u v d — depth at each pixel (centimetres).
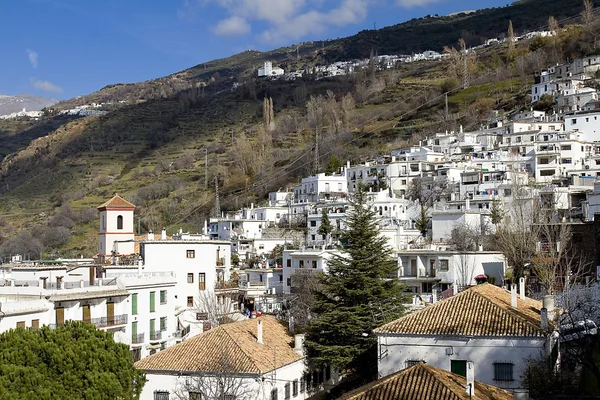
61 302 6175
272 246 13462
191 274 8600
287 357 5428
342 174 16825
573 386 4269
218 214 16938
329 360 5625
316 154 19250
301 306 8006
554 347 4681
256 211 15862
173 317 7531
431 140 17900
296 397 5484
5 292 6344
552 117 17212
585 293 6072
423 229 11219
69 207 19900
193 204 19400
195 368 4944
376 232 6366
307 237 13600
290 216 15025
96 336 4594
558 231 8169
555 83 19612
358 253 6231
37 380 4134
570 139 14975
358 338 5728
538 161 14475
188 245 8606
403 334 4612
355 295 6019
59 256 15438
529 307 5062
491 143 16575
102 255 9269
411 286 7931
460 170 14150
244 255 12794
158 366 5056
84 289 6431
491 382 4403
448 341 4531
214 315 7675
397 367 4622
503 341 4419
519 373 4359
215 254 8869
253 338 5516
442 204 13025
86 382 4262
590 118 16050
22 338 4366
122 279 6894
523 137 16075
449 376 3859
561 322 4847
